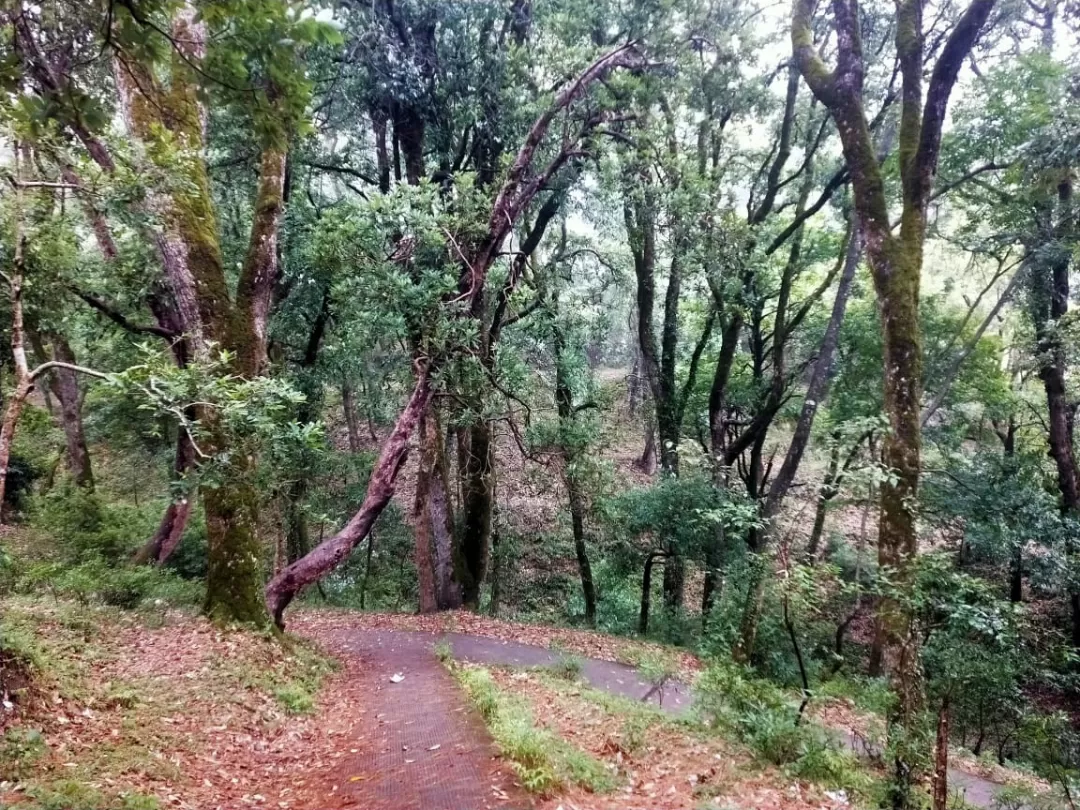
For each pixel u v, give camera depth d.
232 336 10.30
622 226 20.11
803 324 21.14
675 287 19.55
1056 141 11.28
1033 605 19.27
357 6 13.51
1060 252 15.18
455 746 5.88
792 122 18.84
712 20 14.49
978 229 19.97
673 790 5.32
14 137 5.70
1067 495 17.61
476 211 12.68
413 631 14.80
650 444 26.05
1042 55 14.52
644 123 14.14
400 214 11.18
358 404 23.28
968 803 7.75
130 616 9.39
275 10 3.50
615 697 9.26
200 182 10.46
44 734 5.13
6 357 12.19
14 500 18.41
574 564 24.02
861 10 15.95
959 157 15.62
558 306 17.98
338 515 19.75
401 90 14.95
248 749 6.43
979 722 11.94
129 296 12.00
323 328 18.12
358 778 5.55
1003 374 20.23
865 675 12.77
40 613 8.09
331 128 17.33
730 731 7.40
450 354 12.27
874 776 7.12
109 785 4.69
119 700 6.26
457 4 14.00
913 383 9.55
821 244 19.77
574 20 14.16
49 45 4.68
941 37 15.09
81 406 21.17
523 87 15.07
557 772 5.05
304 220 15.52
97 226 10.88
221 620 9.62
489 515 19.75
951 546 18.19
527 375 15.90
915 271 9.95
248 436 7.48
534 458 17.19
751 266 15.51
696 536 15.96
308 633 13.51
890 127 16.83
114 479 24.77
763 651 11.73
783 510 13.27
